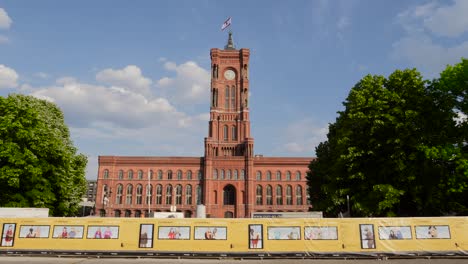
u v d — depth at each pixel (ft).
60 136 138.00
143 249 75.72
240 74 360.28
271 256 74.13
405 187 100.27
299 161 325.01
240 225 76.07
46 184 123.54
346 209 136.46
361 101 104.42
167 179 319.68
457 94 99.14
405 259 72.74
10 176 111.14
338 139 113.39
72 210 152.56
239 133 339.77
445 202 101.91
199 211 127.13
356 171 106.22
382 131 103.96
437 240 73.77
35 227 77.61
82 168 157.48
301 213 120.67
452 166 98.94
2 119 115.55
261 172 322.96
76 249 76.38
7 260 71.67
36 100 143.64
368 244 74.08
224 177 313.32
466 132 97.14
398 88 105.60
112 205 312.09
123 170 321.11
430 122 99.66
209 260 73.46
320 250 74.23
